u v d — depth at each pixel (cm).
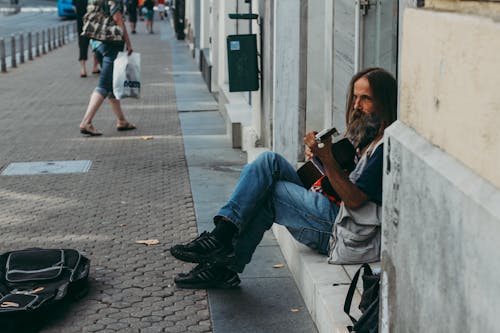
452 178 257
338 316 420
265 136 883
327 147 463
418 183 291
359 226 485
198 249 513
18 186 855
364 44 691
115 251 624
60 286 508
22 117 1357
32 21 4525
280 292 528
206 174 895
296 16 716
